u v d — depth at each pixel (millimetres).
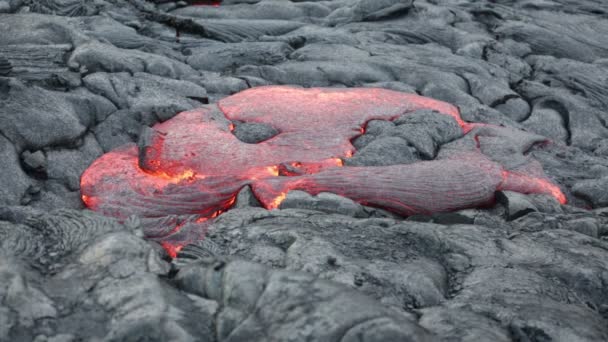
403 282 3262
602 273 3598
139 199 5199
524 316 2912
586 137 7684
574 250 3986
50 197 5379
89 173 5605
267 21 10609
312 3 12109
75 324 2555
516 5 13266
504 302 3115
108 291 2717
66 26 7887
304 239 3738
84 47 7488
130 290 2707
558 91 8750
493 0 13383
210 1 12508
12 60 7020
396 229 4020
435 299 3207
